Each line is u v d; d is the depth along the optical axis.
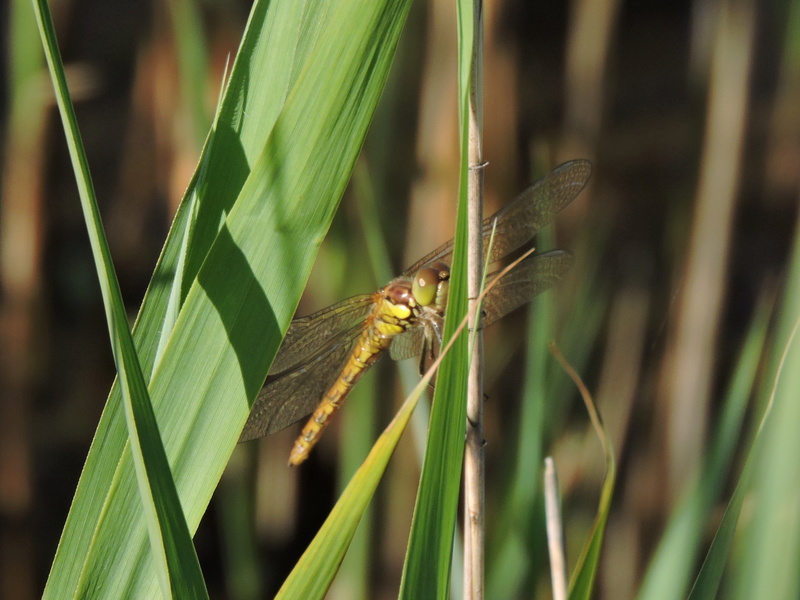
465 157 1.31
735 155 1.57
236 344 1.43
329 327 1.54
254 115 1.48
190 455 1.44
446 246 1.54
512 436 1.55
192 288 1.38
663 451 1.57
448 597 1.43
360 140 1.41
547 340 1.53
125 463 1.38
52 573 1.42
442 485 1.38
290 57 1.46
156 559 1.23
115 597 1.39
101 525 1.37
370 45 1.35
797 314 1.43
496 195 1.57
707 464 1.51
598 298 1.55
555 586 1.50
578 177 1.53
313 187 1.41
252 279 1.41
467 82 1.28
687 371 1.57
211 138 1.47
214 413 1.44
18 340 1.59
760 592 1.35
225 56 1.55
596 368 1.58
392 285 1.54
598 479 1.56
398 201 1.57
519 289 1.53
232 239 1.39
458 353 1.37
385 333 1.54
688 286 1.57
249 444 1.58
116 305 1.21
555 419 1.54
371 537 1.56
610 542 1.58
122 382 1.19
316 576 1.32
